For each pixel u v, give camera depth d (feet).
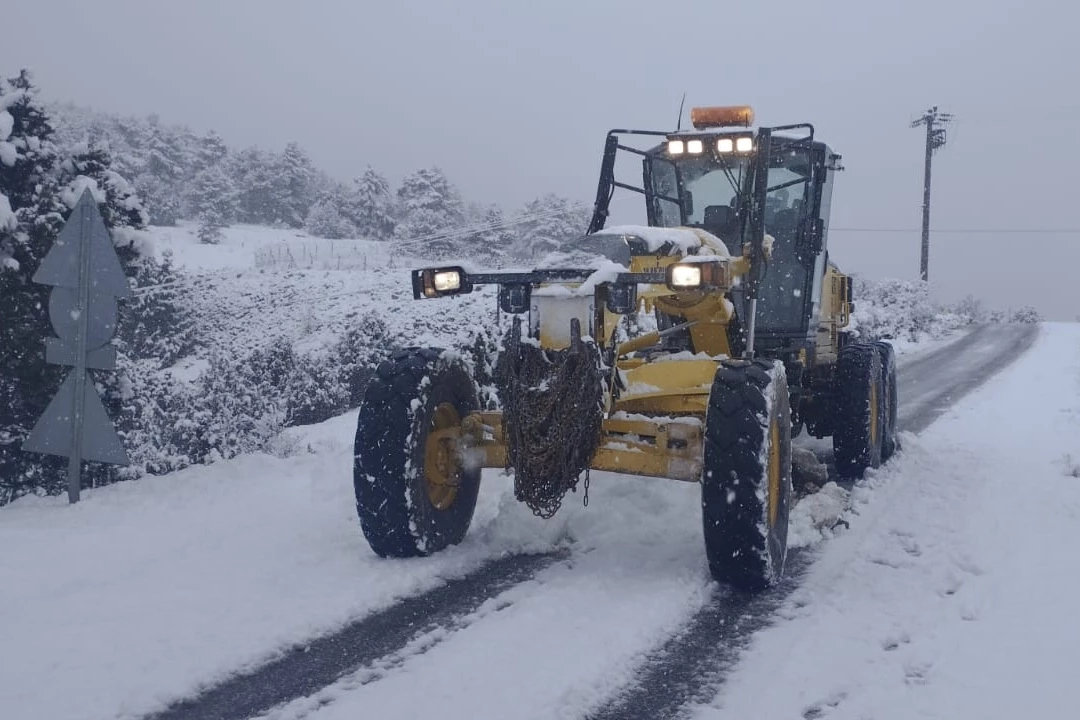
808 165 22.04
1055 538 17.69
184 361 87.10
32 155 31.99
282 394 54.24
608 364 15.42
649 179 22.86
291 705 10.50
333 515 19.10
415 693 10.75
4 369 26.86
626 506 18.47
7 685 10.82
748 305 17.25
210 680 11.15
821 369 25.88
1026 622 13.29
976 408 40.32
